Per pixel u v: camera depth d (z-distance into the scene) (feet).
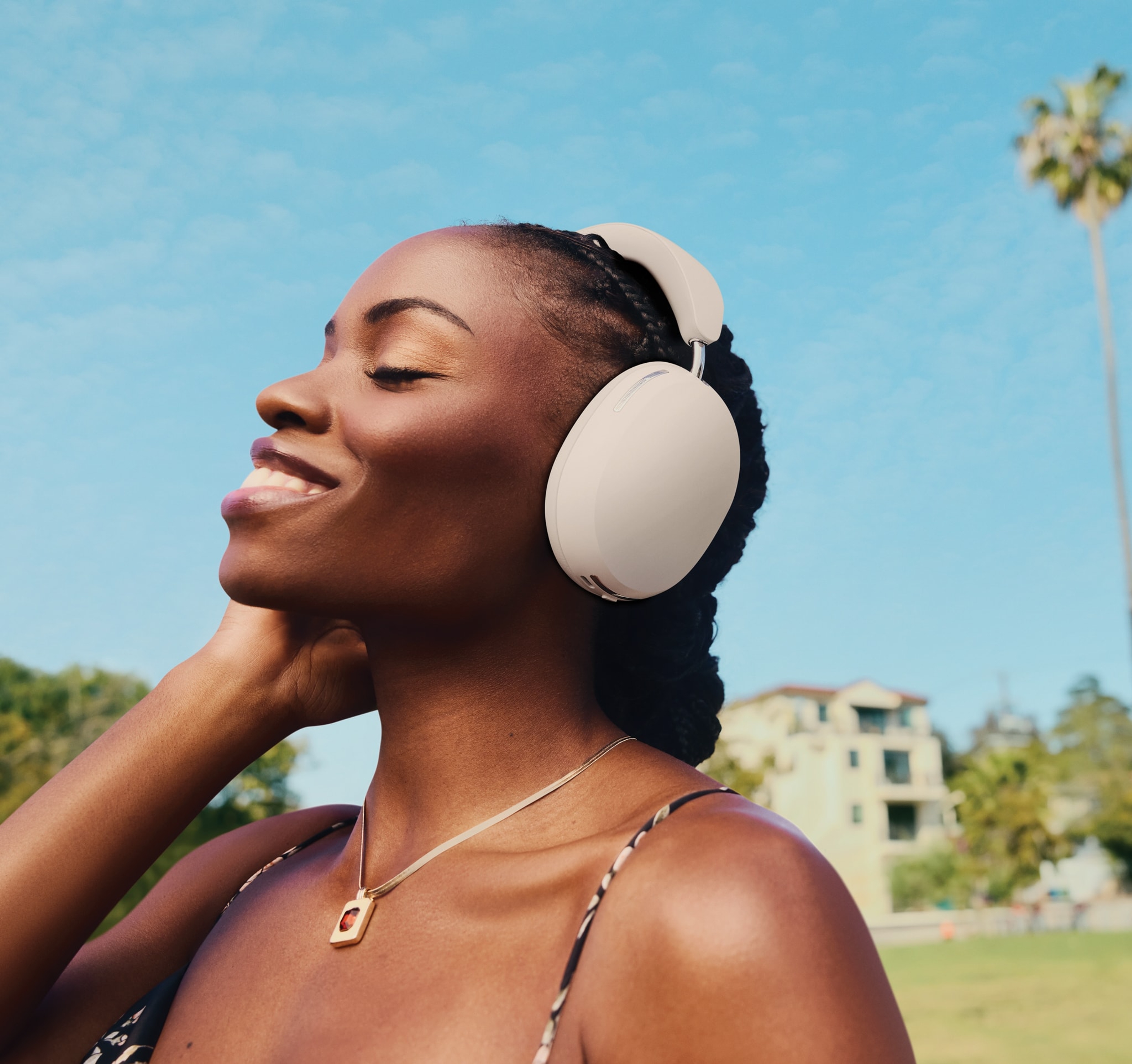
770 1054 1.88
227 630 3.35
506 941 2.30
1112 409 96.89
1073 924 139.64
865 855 157.99
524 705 2.73
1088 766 152.15
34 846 2.95
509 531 2.64
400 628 2.68
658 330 2.99
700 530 2.82
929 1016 64.13
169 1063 2.66
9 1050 3.03
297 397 2.58
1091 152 90.22
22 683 81.10
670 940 2.02
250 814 70.44
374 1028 2.26
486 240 2.83
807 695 164.45
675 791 2.52
